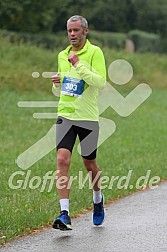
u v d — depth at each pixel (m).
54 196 18.45
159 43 91.56
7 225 15.04
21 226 15.18
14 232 14.66
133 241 14.26
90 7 88.56
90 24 90.00
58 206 17.31
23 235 14.80
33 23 66.44
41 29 68.69
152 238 14.48
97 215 15.66
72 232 15.12
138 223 15.95
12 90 43.94
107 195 19.12
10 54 49.75
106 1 91.50
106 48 61.28
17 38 58.50
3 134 31.31
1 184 19.86
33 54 51.31
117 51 64.31
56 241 14.31
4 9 62.16
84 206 17.72
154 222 16.03
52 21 72.81
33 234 14.93
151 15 97.31
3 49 50.00
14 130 32.50
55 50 55.44
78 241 14.30
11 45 51.78
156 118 41.09
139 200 19.02
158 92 57.38
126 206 18.12
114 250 13.57
